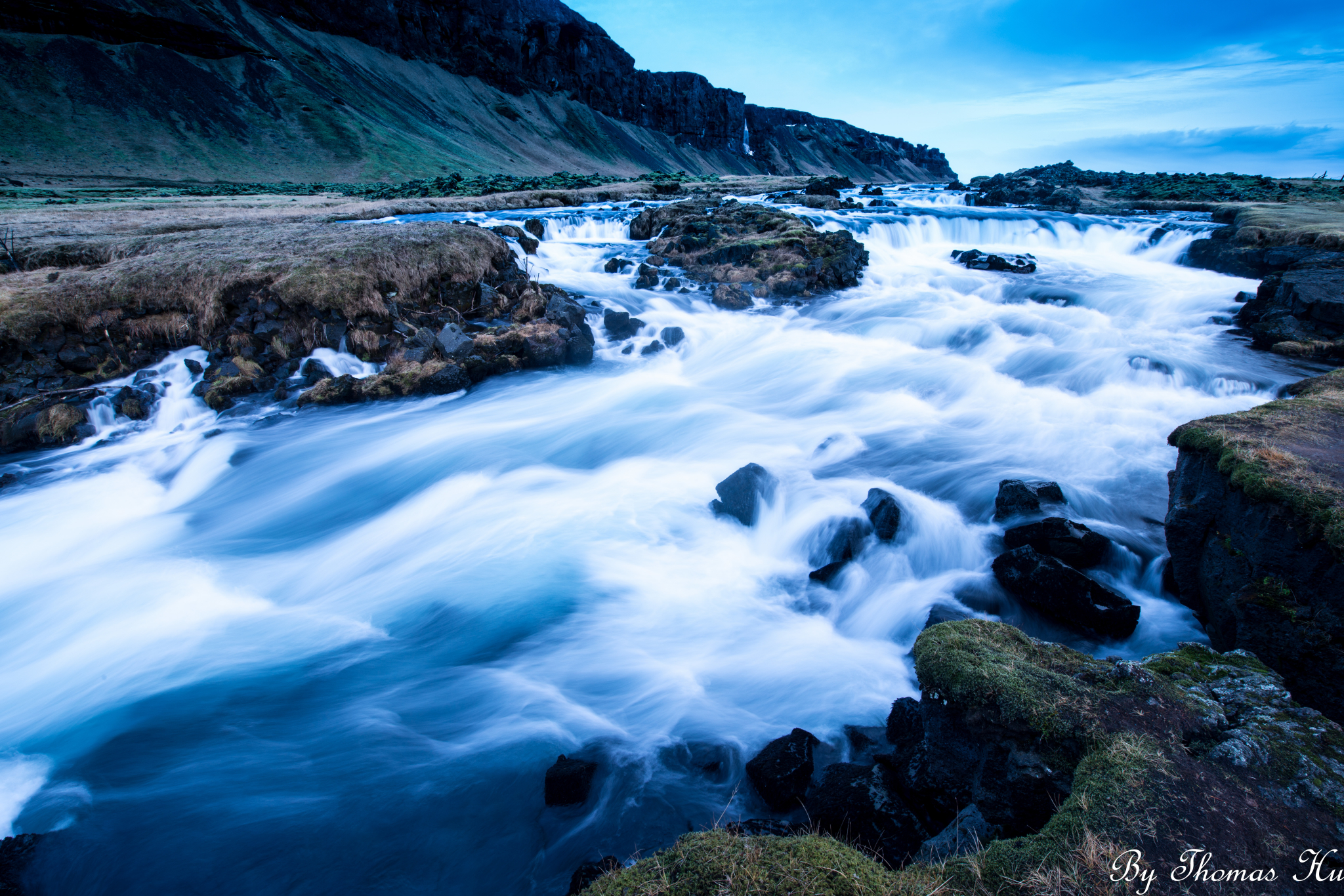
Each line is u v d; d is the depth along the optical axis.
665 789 6.20
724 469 12.74
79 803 6.27
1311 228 27.09
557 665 8.05
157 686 7.79
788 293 24.75
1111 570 8.88
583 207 53.03
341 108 116.94
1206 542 7.39
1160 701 4.24
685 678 7.74
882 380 17.16
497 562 10.09
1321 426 7.54
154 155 87.81
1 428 13.62
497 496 12.12
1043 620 8.09
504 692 7.63
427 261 19.31
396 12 147.12
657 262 28.69
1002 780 4.23
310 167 100.12
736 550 10.30
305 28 135.62
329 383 16.06
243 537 11.34
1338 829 3.45
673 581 9.59
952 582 8.93
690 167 199.62
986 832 4.30
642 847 5.59
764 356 19.34
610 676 7.84
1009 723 4.18
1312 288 18.34
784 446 13.61
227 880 5.53
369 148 108.75
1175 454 12.23
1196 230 32.19
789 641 8.38
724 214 34.44
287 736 7.06
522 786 6.33
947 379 16.77
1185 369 15.96
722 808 5.95
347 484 12.93
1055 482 10.84
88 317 15.86
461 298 20.03
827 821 5.39
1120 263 30.47
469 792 6.29
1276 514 6.19
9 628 8.85
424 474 13.09
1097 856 3.32
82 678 7.93
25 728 7.18
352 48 140.38
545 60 177.62
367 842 5.85
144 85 97.56
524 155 146.50
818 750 6.52
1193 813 3.52
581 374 18.16
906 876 3.37
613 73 194.12
